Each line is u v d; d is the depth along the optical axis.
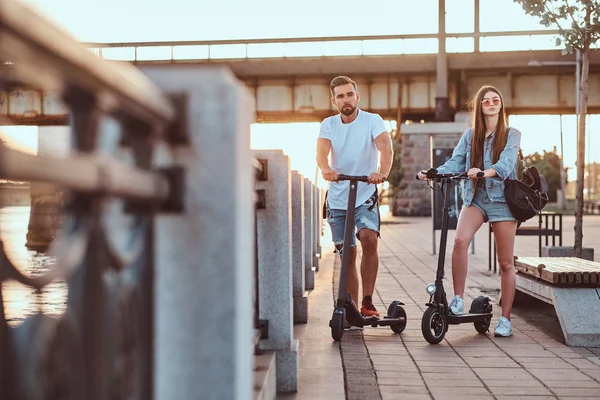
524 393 3.95
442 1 39.22
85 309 1.23
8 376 1.22
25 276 1.16
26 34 0.86
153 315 1.67
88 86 1.09
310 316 6.68
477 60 39.81
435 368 4.55
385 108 42.69
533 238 19.50
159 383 1.76
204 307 1.76
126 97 1.25
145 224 1.65
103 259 1.24
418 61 40.69
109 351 1.39
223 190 1.75
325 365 4.60
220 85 1.74
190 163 1.75
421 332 5.85
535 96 41.12
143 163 1.50
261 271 3.91
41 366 1.20
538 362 4.77
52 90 1.07
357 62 40.97
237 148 1.76
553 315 6.80
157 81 1.74
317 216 11.97
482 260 12.93
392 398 3.81
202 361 1.76
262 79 42.50
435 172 5.58
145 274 1.65
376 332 5.84
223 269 1.75
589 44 9.98
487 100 5.67
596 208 52.81
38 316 1.25
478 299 5.84
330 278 10.00
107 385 1.34
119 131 1.71
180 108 1.71
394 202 39.47
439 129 37.72
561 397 3.87
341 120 6.03
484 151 5.74
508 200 5.64
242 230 1.84
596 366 4.66
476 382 4.20
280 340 3.91
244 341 1.89
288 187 3.93
